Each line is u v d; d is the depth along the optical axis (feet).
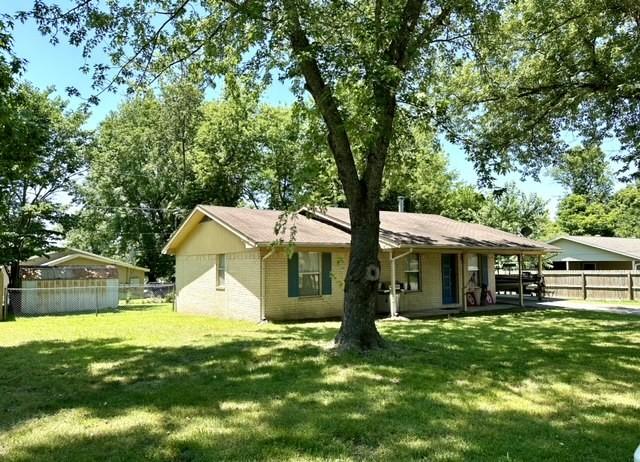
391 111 27.37
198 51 31.53
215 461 13.19
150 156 109.70
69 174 87.56
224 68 29.89
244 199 113.91
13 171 29.99
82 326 44.98
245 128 104.88
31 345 33.35
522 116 47.88
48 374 24.13
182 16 29.55
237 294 51.24
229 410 17.67
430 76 33.04
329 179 32.27
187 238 62.28
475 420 16.28
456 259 60.39
